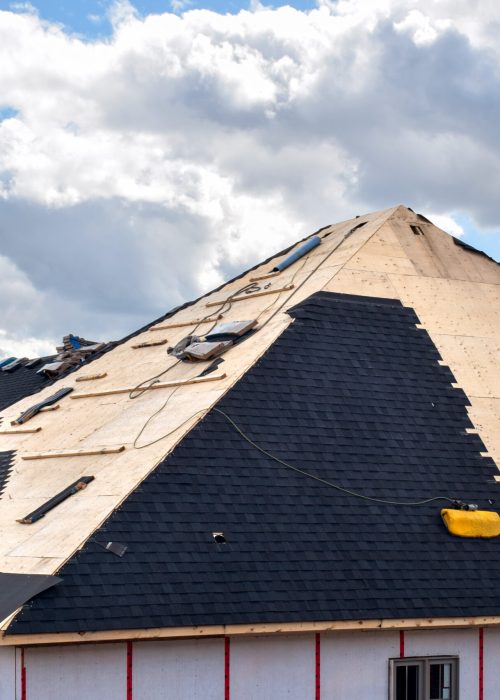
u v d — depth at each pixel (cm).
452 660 2575
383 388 3048
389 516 2680
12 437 3603
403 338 3266
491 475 2894
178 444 2659
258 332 3316
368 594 2469
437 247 3778
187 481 2573
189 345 3478
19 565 2405
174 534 2439
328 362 3066
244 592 2369
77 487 2741
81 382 3888
